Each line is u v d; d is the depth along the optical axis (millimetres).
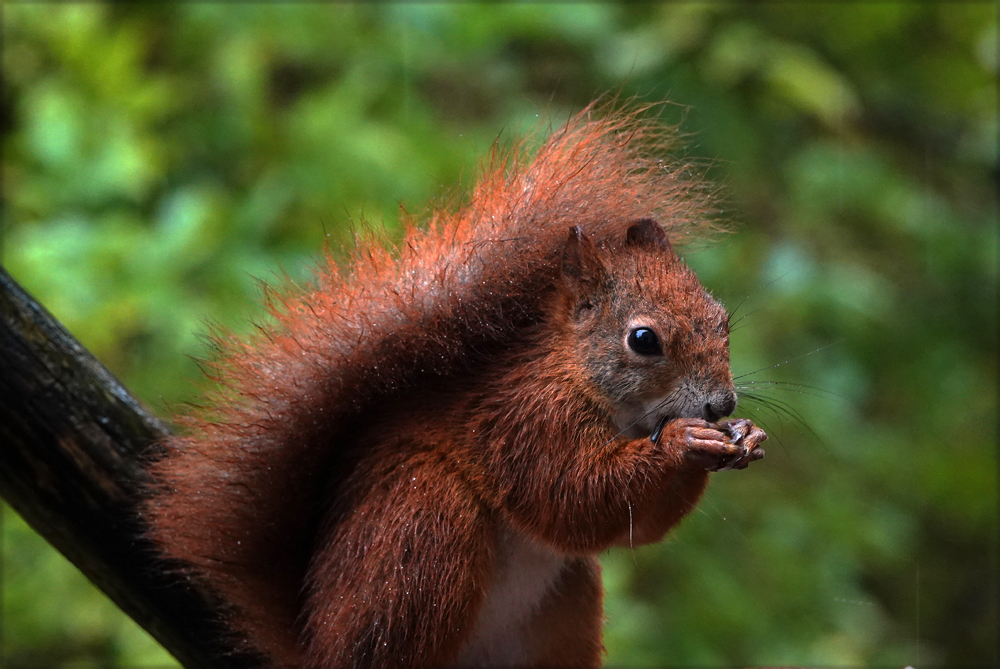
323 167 10031
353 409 4797
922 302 13281
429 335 4812
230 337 4902
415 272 4891
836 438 11539
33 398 4680
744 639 10102
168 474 4723
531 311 5020
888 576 12461
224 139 10586
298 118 10547
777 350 11383
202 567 4746
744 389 5527
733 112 11688
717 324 4812
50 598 8922
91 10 10492
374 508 4656
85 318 8781
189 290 9289
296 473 4762
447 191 5297
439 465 4738
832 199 12336
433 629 4605
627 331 4766
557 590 5254
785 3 12461
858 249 12555
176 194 9852
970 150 14000
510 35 11734
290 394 4754
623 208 5148
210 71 10969
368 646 4551
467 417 4805
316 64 11438
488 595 4906
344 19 11367
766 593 10516
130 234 9125
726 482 11211
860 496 11594
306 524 4805
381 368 4789
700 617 10047
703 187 5461
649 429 4891
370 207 9531
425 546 4625
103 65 9844
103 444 4777
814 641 10234
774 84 11938
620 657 9273
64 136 9492
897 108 13750
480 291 4879
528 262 4961
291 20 11133
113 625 8883
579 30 11523
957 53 13406
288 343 4820
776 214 12047
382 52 11203
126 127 9688
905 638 11797
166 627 4824
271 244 9750
